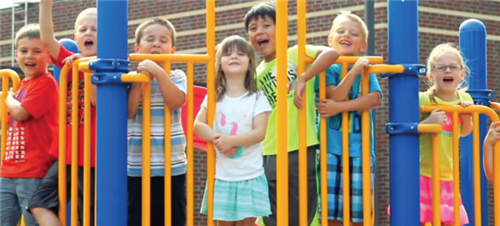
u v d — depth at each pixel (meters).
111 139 3.85
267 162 4.86
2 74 5.21
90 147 4.11
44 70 4.98
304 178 4.07
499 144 4.86
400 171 4.12
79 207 4.60
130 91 4.01
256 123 4.20
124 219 3.88
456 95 5.38
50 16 4.50
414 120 4.14
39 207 4.45
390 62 4.18
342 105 4.16
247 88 4.27
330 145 4.51
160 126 4.32
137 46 4.47
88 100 4.01
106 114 3.86
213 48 4.05
